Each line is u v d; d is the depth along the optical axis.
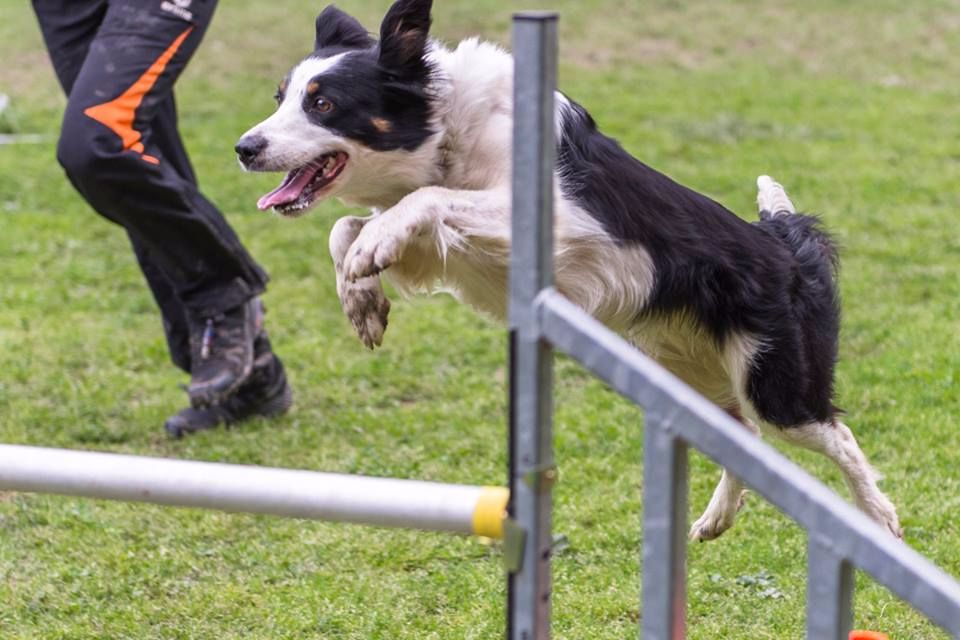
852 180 17.53
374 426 10.24
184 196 9.20
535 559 4.34
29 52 25.91
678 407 4.03
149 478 4.80
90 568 7.90
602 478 9.17
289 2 29.64
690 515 8.64
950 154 19.06
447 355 11.93
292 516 4.72
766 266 7.23
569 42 27.05
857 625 7.07
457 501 4.54
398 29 6.88
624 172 7.04
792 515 3.92
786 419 7.36
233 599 7.49
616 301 7.02
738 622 7.15
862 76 25.19
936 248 14.55
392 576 7.78
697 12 29.41
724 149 19.38
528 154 4.14
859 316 12.44
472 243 6.66
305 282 14.16
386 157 7.00
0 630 7.18
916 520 8.33
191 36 9.11
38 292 13.74
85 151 8.76
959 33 28.08
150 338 12.51
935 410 10.12
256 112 22.14
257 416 10.46
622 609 7.28
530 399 4.25
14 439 10.02
